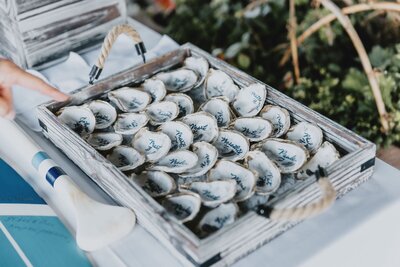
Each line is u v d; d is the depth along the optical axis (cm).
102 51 97
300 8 174
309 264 75
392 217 83
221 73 100
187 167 82
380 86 145
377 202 83
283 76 169
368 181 86
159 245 79
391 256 88
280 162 84
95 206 81
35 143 92
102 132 92
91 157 83
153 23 207
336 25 162
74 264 76
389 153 142
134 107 97
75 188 83
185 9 189
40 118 95
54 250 78
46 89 93
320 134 87
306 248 76
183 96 97
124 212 80
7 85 93
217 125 92
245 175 80
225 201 76
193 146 86
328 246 76
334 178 79
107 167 80
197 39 185
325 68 165
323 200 71
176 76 103
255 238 73
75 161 91
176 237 71
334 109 149
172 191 79
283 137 89
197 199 76
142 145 88
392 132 143
